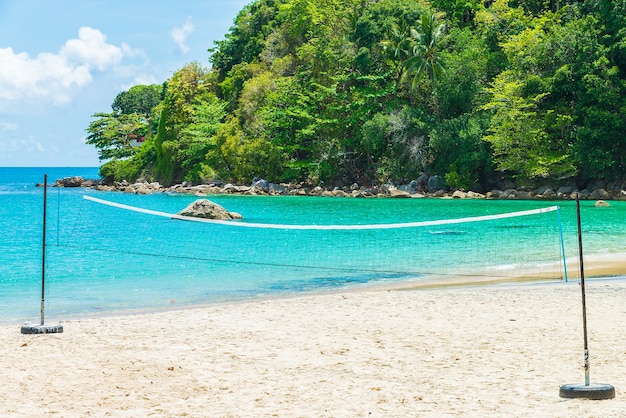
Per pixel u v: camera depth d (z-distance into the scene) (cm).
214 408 667
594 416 619
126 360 886
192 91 10481
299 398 702
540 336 1016
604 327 1077
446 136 6688
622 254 2175
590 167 6016
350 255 2398
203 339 1023
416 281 1742
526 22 7000
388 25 7600
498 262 2089
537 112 6216
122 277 1923
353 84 8088
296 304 1362
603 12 6166
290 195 7550
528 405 661
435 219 4084
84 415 647
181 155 9912
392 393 716
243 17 11700
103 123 12862
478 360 869
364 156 7969
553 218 3812
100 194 8819
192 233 3378
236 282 1800
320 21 8581
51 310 1413
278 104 8494
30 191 10244
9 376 801
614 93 5884
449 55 7181
